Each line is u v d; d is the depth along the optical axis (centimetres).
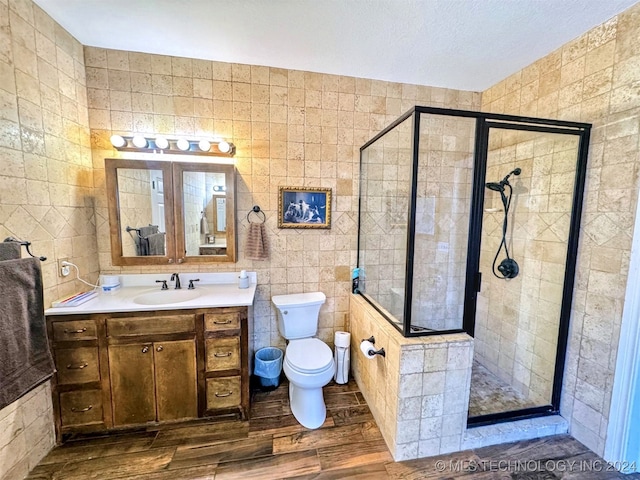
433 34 171
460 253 187
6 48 135
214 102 209
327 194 230
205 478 146
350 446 167
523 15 153
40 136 156
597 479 147
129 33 176
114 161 193
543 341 193
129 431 176
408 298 167
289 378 185
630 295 143
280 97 217
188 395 181
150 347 173
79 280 189
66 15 160
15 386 121
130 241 202
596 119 161
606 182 155
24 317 125
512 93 221
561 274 180
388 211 198
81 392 168
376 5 147
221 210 211
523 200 205
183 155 210
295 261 234
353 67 212
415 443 158
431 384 155
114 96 197
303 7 150
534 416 180
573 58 174
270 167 221
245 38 178
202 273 219
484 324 240
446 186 187
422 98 239
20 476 143
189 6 150
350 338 242
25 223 147
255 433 176
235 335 182
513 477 148
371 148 218
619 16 148
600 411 158
